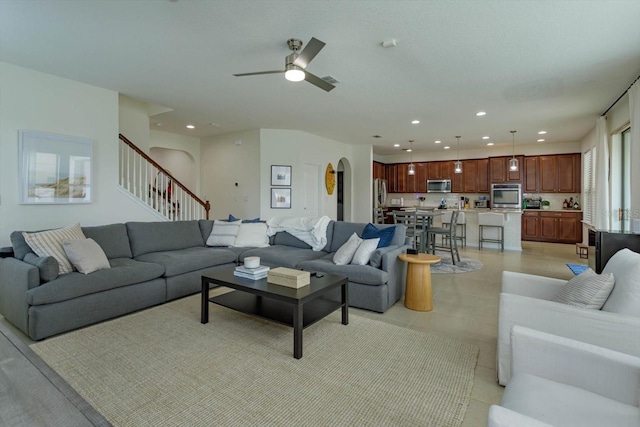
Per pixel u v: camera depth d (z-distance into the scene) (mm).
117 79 3803
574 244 7781
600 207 5062
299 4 2289
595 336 1597
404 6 2305
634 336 1509
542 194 8602
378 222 9461
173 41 2865
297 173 6680
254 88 4082
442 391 1896
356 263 3387
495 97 4348
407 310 3293
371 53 3055
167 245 4086
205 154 7418
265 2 2266
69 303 2639
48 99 3648
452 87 3963
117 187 4277
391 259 3336
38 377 1232
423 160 10047
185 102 4688
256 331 2709
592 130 6332
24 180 3461
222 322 2895
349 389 1903
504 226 7055
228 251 4098
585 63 3258
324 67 3379
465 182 9352
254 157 6508
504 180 8758
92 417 1010
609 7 2291
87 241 3027
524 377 1326
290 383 1955
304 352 2357
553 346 1338
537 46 2902
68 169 3785
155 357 2250
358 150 8523
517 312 1850
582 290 1793
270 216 6469
